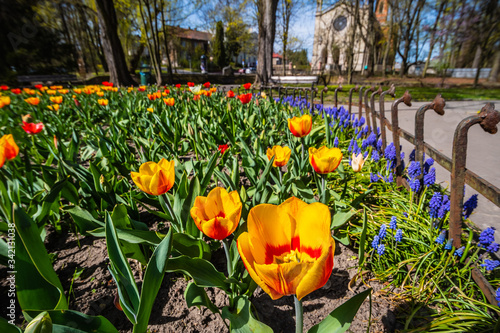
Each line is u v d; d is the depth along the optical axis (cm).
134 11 2441
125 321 147
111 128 341
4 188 170
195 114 465
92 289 168
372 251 177
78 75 2431
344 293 163
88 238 220
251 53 5231
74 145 287
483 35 1521
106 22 1627
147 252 176
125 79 1748
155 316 151
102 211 212
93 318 93
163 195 143
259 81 1585
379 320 144
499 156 399
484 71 2056
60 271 184
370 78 2720
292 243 79
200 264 126
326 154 153
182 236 145
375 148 324
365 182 278
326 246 67
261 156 265
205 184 173
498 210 246
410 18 2311
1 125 462
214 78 2406
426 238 188
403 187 261
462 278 161
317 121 551
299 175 234
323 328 89
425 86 1742
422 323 141
